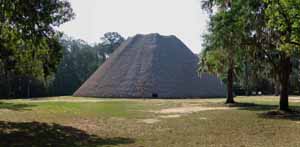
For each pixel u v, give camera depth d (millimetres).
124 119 23453
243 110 31109
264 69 31984
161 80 70000
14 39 18062
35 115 24859
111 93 68250
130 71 72188
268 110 30484
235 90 75688
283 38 17531
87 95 70062
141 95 66812
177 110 32031
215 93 72250
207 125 19797
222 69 40625
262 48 26172
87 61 100562
